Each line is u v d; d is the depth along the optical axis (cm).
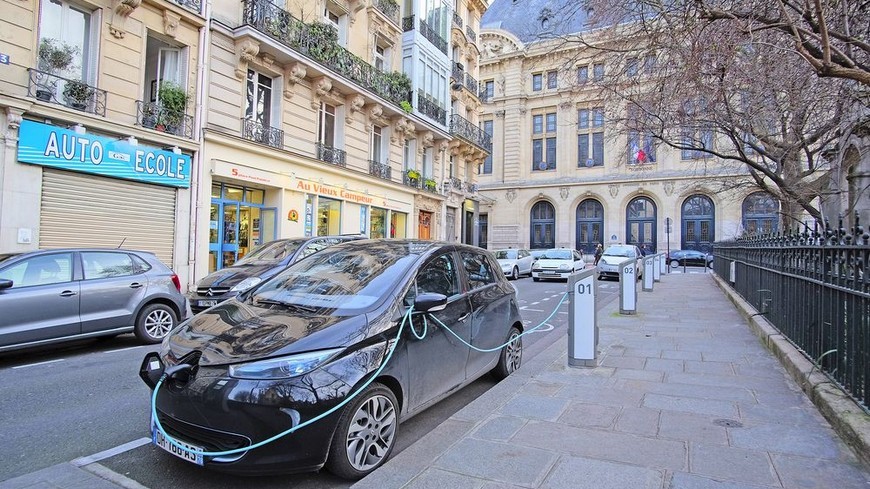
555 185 4472
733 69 682
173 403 327
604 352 653
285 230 1662
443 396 443
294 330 349
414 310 398
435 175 2628
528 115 4675
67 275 717
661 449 347
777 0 470
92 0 1159
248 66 1550
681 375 538
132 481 341
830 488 291
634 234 4272
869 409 367
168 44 1361
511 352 585
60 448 396
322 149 1805
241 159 1504
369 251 489
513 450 348
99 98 1170
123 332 766
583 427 390
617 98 870
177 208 1347
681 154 4072
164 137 1290
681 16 564
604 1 629
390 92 2127
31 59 1065
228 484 338
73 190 1135
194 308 860
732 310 1066
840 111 859
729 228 3853
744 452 340
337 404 322
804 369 492
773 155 1081
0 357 707
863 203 962
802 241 575
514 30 4706
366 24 2059
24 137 1037
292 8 1675
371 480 314
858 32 573
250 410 305
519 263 2381
